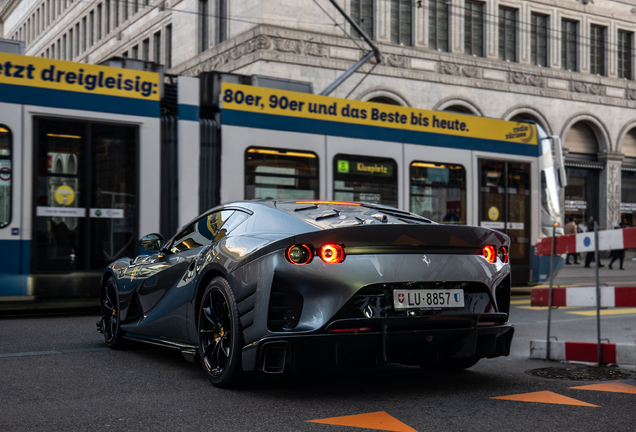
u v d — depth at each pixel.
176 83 9.47
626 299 5.31
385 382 4.52
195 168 9.07
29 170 8.02
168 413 3.58
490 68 27.00
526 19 28.17
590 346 5.46
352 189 10.21
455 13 26.38
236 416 3.52
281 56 22.36
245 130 9.40
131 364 5.07
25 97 8.05
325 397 4.01
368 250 3.85
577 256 25.17
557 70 28.86
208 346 4.29
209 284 4.26
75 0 40.59
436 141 11.19
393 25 25.06
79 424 3.35
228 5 24.02
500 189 11.93
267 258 3.81
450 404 3.85
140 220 8.70
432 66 25.50
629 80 31.09
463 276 4.05
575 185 29.95
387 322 3.79
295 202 4.73
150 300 5.18
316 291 3.73
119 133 8.66
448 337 4.00
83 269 8.33
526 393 4.19
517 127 12.33
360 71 23.81
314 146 9.92
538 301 5.93
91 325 7.33
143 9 31.55
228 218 4.71
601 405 3.85
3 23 58.19
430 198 11.03
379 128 10.58
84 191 8.38
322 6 23.19
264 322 3.75
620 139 30.62
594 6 30.03
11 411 3.61
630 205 31.50
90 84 8.49
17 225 7.92
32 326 7.18
